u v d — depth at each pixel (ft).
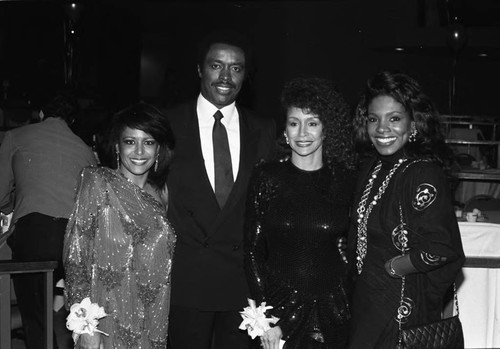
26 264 10.33
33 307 13.60
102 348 9.60
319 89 9.89
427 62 43.78
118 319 9.57
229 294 10.91
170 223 10.08
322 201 9.81
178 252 10.91
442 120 9.27
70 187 13.66
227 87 11.05
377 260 8.86
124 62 43.06
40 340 13.61
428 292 8.67
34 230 13.34
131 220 9.65
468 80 44.09
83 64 39.96
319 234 9.77
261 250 10.09
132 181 10.03
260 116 11.76
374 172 9.30
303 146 9.87
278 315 9.84
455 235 8.51
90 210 9.55
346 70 43.62
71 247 9.50
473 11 38.52
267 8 44.06
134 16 43.80
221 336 11.18
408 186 8.69
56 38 38.83
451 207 8.57
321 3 43.47
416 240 8.59
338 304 9.82
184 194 10.93
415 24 41.14
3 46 38.32
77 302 9.46
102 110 30.37
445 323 8.66
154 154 10.04
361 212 9.12
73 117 14.48
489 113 44.04
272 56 44.29
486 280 13.67
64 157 13.76
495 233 14.47
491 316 13.73
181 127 11.13
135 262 9.68
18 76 36.68
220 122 11.21
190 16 44.55
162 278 9.92
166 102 40.65
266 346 9.77
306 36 43.91
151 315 9.87
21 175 13.64
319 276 9.77
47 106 14.30
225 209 10.90
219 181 11.04
